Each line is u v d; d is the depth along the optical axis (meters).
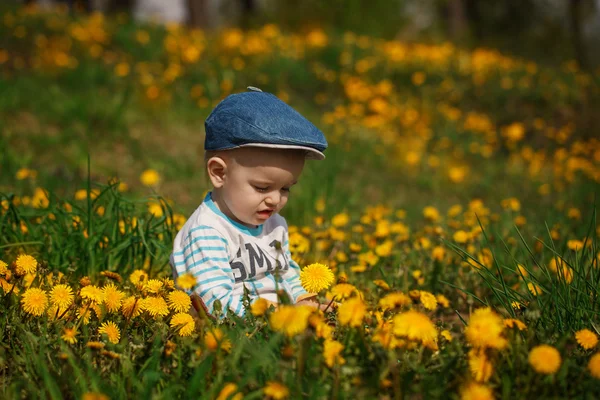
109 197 3.76
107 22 13.45
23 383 1.87
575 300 2.62
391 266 3.94
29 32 11.86
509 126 11.24
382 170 8.99
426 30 22.06
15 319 2.29
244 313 2.34
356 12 19.84
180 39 12.89
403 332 1.87
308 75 12.40
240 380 1.86
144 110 9.37
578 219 5.18
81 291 2.31
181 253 2.64
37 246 3.36
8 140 6.94
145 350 2.02
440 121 11.28
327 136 9.90
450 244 2.94
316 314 1.96
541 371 1.80
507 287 2.80
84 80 10.09
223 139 2.49
